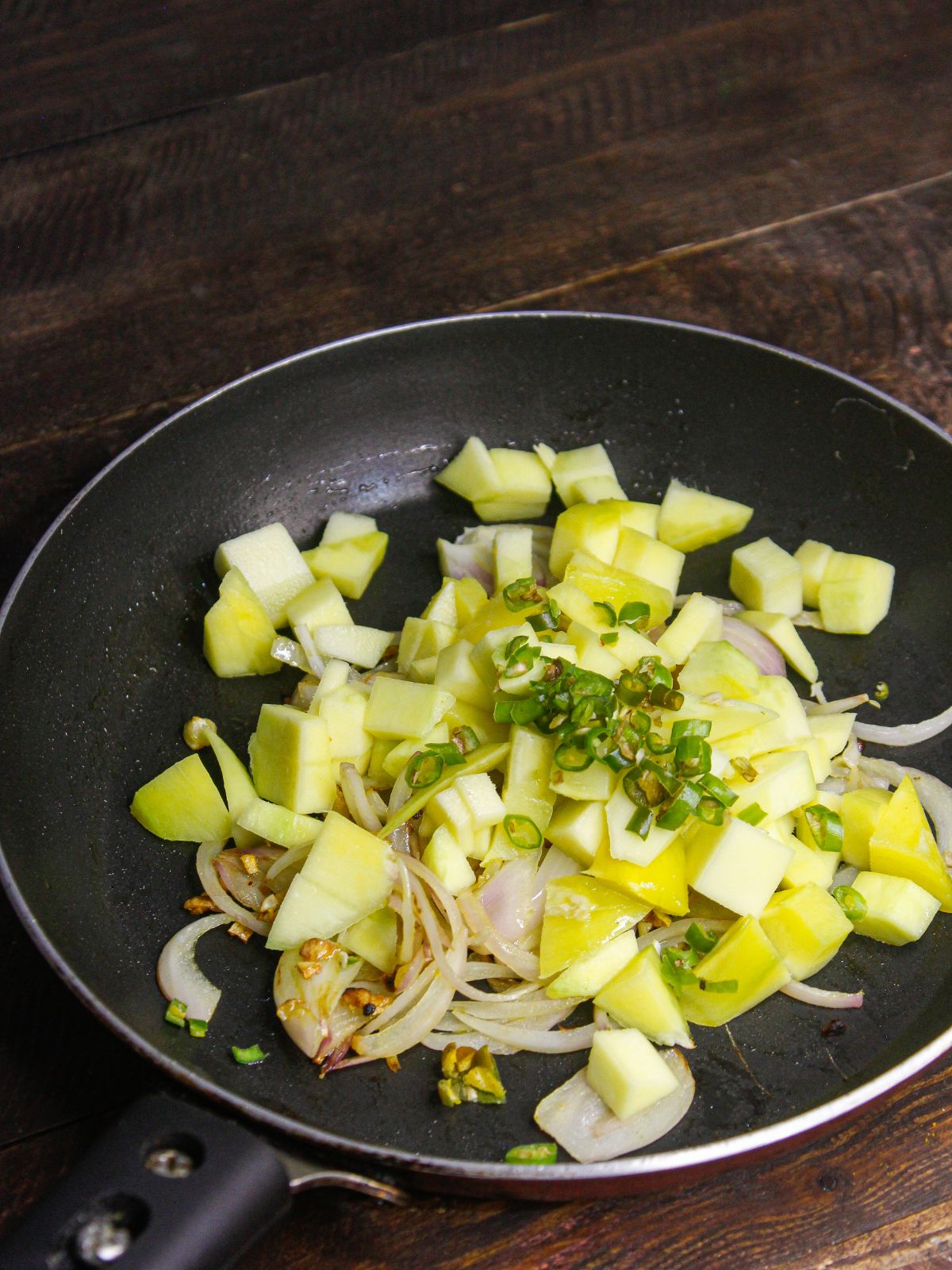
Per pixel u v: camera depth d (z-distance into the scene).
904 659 0.28
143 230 0.36
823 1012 0.23
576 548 0.29
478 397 0.32
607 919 0.23
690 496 0.30
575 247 0.36
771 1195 0.22
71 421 0.32
